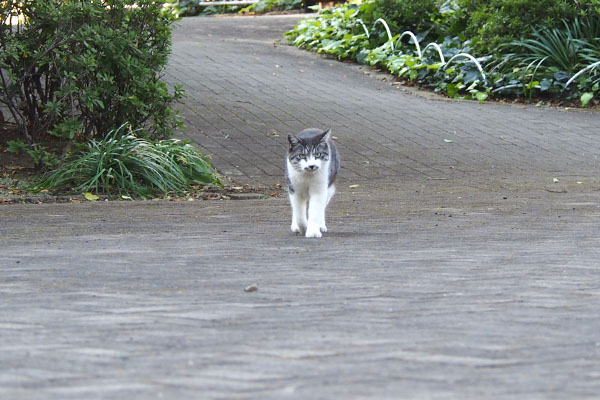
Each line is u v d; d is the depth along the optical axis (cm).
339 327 555
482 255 838
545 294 654
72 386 438
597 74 2373
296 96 2225
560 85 2383
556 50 2455
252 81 2358
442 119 2106
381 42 2780
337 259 816
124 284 689
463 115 2169
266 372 461
